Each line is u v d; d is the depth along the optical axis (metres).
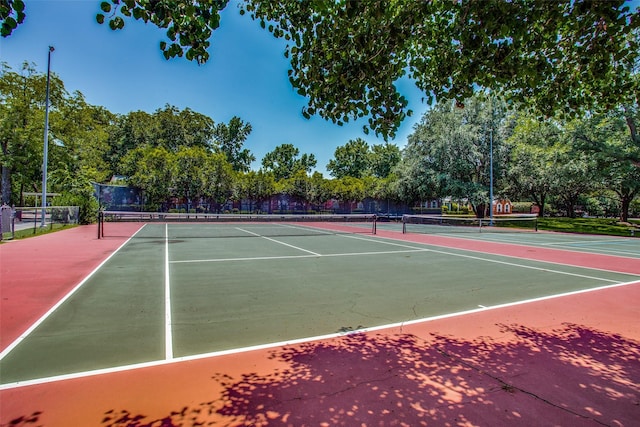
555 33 4.04
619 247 16.38
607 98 4.64
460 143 33.50
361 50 3.51
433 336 4.61
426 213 41.62
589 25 3.64
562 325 5.11
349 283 7.68
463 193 33.44
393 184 39.03
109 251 12.07
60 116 29.33
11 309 5.55
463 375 3.51
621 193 33.12
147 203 30.98
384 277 8.38
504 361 3.85
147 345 4.19
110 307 5.71
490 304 6.18
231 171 34.53
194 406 2.91
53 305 5.78
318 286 7.37
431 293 6.89
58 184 31.09
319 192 38.22
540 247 15.82
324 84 3.87
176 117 44.59
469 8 3.45
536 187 35.38
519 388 3.27
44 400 2.97
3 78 26.69
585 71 4.36
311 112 4.10
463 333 4.73
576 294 6.98
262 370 3.58
